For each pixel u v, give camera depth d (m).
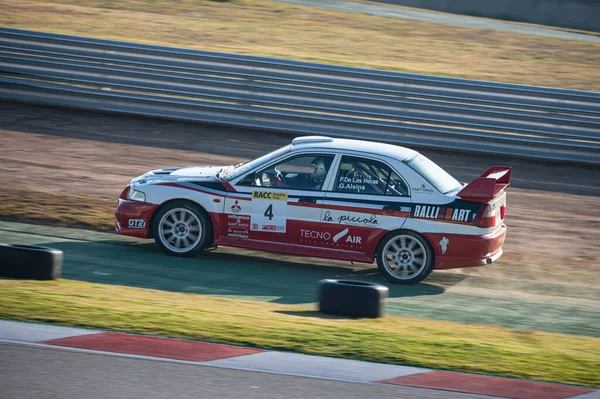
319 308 27.62
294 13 107.81
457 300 31.22
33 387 18.22
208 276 32.34
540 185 53.91
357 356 22.16
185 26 93.94
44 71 65.00
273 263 35.66
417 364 21.75
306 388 19.27
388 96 59.75
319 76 60.50
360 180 33.59
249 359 21.36
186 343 22.42
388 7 124.12
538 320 28.78
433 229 32.59
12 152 52.94
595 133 57.91
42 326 23.11
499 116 58.81
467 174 54.38
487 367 21.69
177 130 61.59
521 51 94.12
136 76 63.59
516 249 40.44
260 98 61.94
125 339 22.36
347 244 33.38
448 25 108.69
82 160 52.22
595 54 96.19
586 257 39.56
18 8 95.12
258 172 34.34
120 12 99.75
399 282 33.12
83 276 30.86
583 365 22.27
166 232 34.78
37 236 36.62
